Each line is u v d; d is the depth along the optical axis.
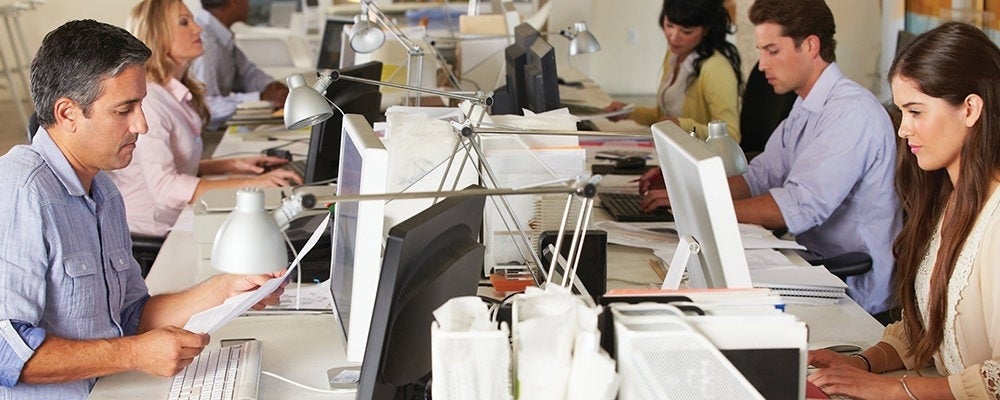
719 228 1.46
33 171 1.81
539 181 2.29
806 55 2.95
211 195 2.63
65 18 7.21
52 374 1.76
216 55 5.20
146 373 1.88
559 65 5.71
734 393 1.23
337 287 1.95
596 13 7.47
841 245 2.98
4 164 1.82
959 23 1.84
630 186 3.33
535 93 3.01
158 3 3.45
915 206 2.01
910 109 1.88
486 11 6.64
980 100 1.79
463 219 1.60
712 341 1.25
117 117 1.86
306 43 6.68
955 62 1.80
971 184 1.82
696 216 1.61
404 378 1.48
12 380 1.75
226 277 2.12
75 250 1.86
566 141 2.35
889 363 1.98
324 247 2.38
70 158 1.88
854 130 2.85
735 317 1.25
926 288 1.98
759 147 4.25
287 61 6.52
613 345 1.27
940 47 1.82
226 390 1.75
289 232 2.41
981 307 1.84
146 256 3.22
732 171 1.91
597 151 3.88
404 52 4.35
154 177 3.30
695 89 4.58
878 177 2.86
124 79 1.84
